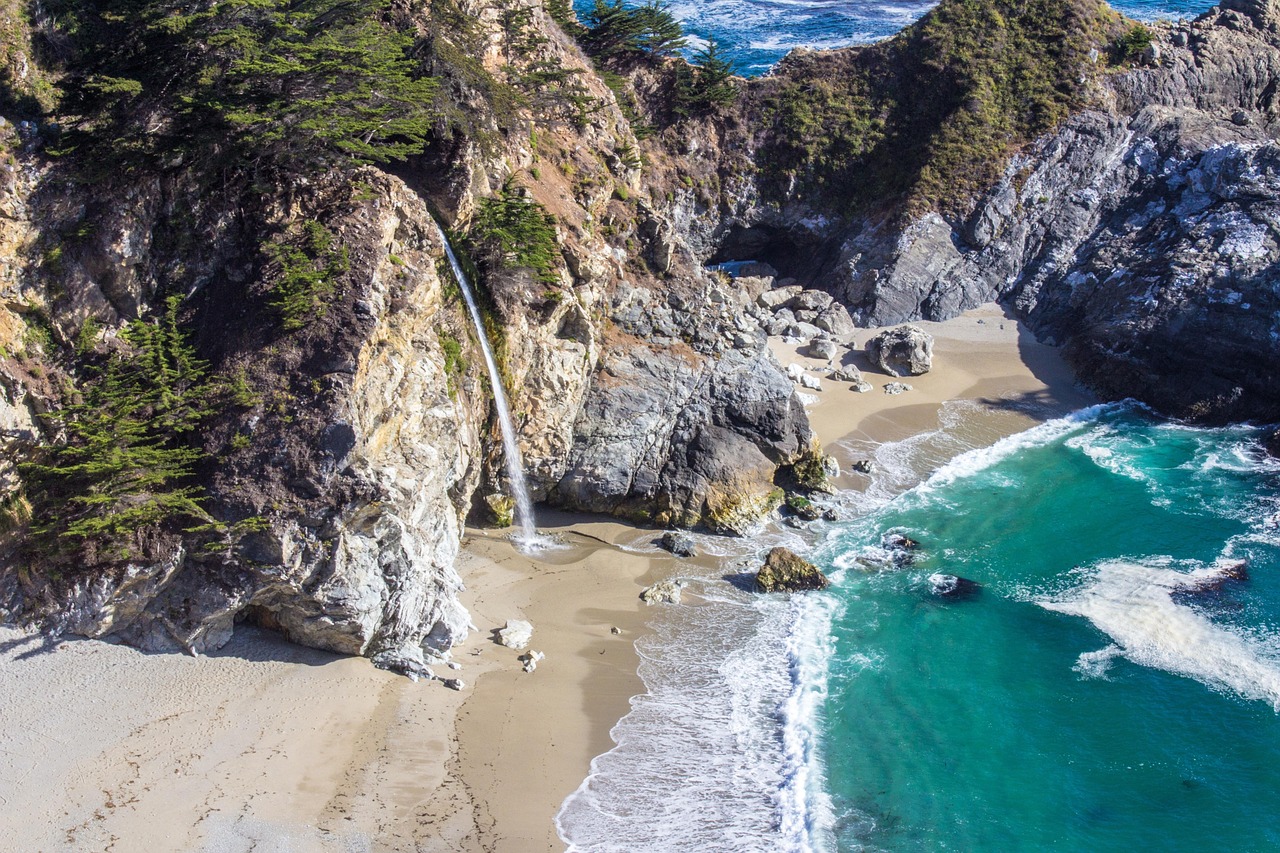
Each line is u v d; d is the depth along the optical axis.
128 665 28.12
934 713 30.80
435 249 34.31
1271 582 36.81
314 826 24.47
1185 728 29.98
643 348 42.72
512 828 25.31
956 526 41.72
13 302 30.30
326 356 30.08
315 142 32.47
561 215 41.50
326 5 34.22
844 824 26.50
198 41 32.59
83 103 32.59
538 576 36.62
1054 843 26.09
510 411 38.44
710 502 40.66
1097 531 41.12
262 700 27.89
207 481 29.27
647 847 25.30
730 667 32.56
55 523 28.34
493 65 45.22
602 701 30.41
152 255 32.41
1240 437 49.62
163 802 24.42
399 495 29.81
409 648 30.66
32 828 23.44
